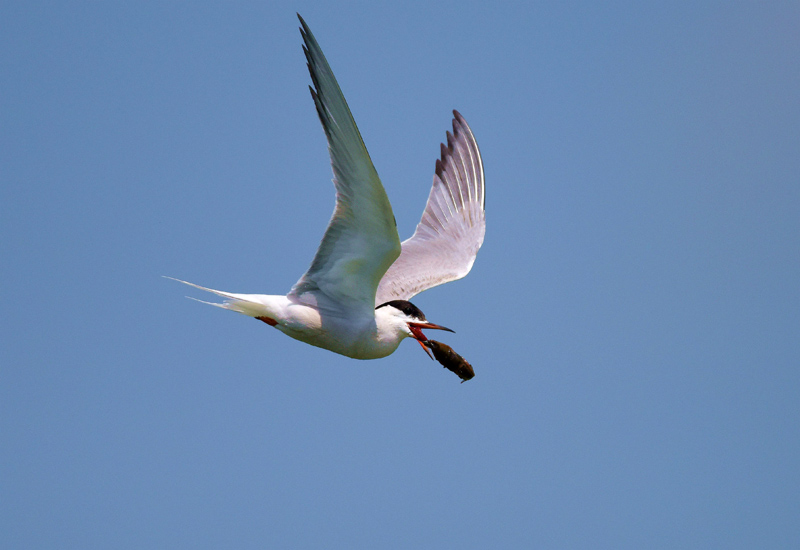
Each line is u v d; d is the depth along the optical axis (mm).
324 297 11555
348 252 10922
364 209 10227
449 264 15156
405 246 15266
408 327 12484
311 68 9180
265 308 11289
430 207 15953
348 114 9172
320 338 11688
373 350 12047
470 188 16203
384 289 14375
